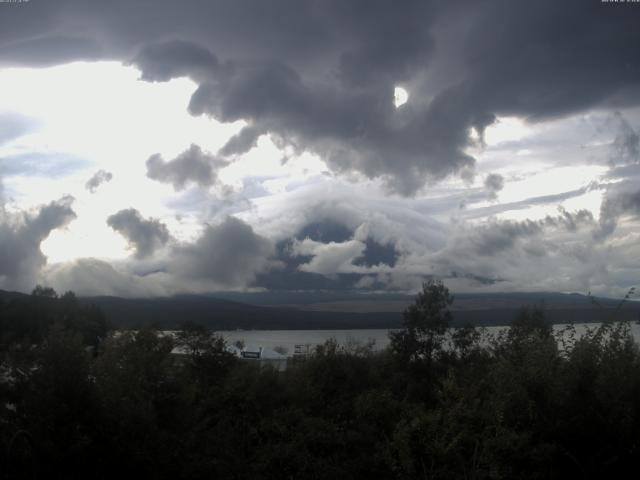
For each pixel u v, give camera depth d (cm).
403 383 2072
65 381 906
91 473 897
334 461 1228
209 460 1082
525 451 948
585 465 949
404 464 983
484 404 1011
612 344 1078
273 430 1416
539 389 1001
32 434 875
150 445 942
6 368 930
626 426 950
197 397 1588
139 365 1130
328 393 1927
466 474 961
